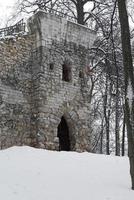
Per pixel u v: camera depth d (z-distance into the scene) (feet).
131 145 43.86
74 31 81.92
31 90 75.82
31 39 77.82
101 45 84.99
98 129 124.16
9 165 51.88
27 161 55.67
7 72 73.00
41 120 73.31
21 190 39.34
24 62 75.92
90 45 84.69
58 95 77.00
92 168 54.19
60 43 79.41
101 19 91.81
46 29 77.41
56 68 77.77
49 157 60.29
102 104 107.04
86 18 100.01
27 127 73.82
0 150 65.62
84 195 39.04
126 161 61.41
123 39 46.42
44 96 74.69
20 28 79.66
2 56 72.74
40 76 75.00
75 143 78.54
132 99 44.73
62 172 49.75
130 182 45.88
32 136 73.77
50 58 77.20
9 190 38.96
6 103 71.72
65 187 41.75
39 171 49.26
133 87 45.11
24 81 75.10
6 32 80.38
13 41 74.74
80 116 80.12
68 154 64.75
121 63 82.94
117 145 104.12
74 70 81.00
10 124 71.36
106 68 89.71
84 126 80.48
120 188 42.68
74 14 100.73
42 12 77.05
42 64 75.72
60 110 76.74
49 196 37.91
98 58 92.22
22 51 75.92
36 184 42.24
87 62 83.76
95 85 103.35
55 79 77.10
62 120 81.10
